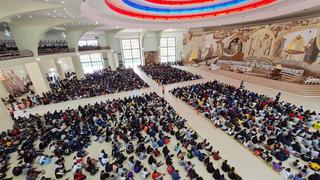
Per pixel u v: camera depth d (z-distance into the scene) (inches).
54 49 789.9
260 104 456.4
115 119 438.0
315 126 363.6
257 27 793.6
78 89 734.5
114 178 261.9
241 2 519.8
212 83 695.7
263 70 783.7
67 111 494.9
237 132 359.3
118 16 596.7
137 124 395.9
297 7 490.9
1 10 380.5
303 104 502.3
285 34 681.0
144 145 340.8
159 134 360.2
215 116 426.3
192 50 1184.8
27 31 599.8
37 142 383.2
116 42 1330.0
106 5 453.1
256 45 806.5
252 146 316.5
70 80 928.9
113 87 745.0
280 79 682.2
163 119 413.1
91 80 885.8
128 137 367.2
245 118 395.5
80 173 275.4
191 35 1160.8
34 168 292.2
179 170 283.3
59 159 302.4
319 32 574.2
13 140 373.1
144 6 567.2
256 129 355.9
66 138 367.2
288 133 321.4
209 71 1019.3
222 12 641.0
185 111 493.7
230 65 954.1
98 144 365.7
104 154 309.6
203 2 531.8
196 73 996.6
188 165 277.7
